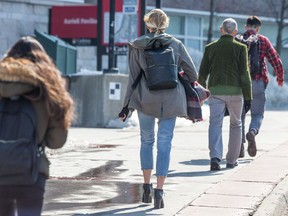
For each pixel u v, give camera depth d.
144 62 16.42
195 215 15.69
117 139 32.00
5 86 10.49
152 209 16.47
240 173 21.23
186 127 37.50
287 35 89.50
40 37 48.75
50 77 10.65
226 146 29.11
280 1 86.19
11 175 10.26
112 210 16.39
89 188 19.38
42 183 10.72
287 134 33.28
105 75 39.09
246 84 21.84
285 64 89.94
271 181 19.86
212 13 74.00
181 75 16.97
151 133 16.88
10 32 58.28
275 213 16.91
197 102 16.94
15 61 10.67
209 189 18.77
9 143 10.21
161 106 16.44
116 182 20.41
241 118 23.81
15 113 10.46
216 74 22.00
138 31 47.09
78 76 39.78
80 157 25.66
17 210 10.70
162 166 16.52
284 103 66.75
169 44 16.62
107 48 49.28
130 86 16.75
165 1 78.75
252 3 85.62
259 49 24.78
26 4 59.12
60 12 57.69
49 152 26.66
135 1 47.25
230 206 16.59
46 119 10.64
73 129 37.03
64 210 16.38
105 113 39.09
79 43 56.97
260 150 27.08
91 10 56.62
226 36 22.02
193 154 26.39
